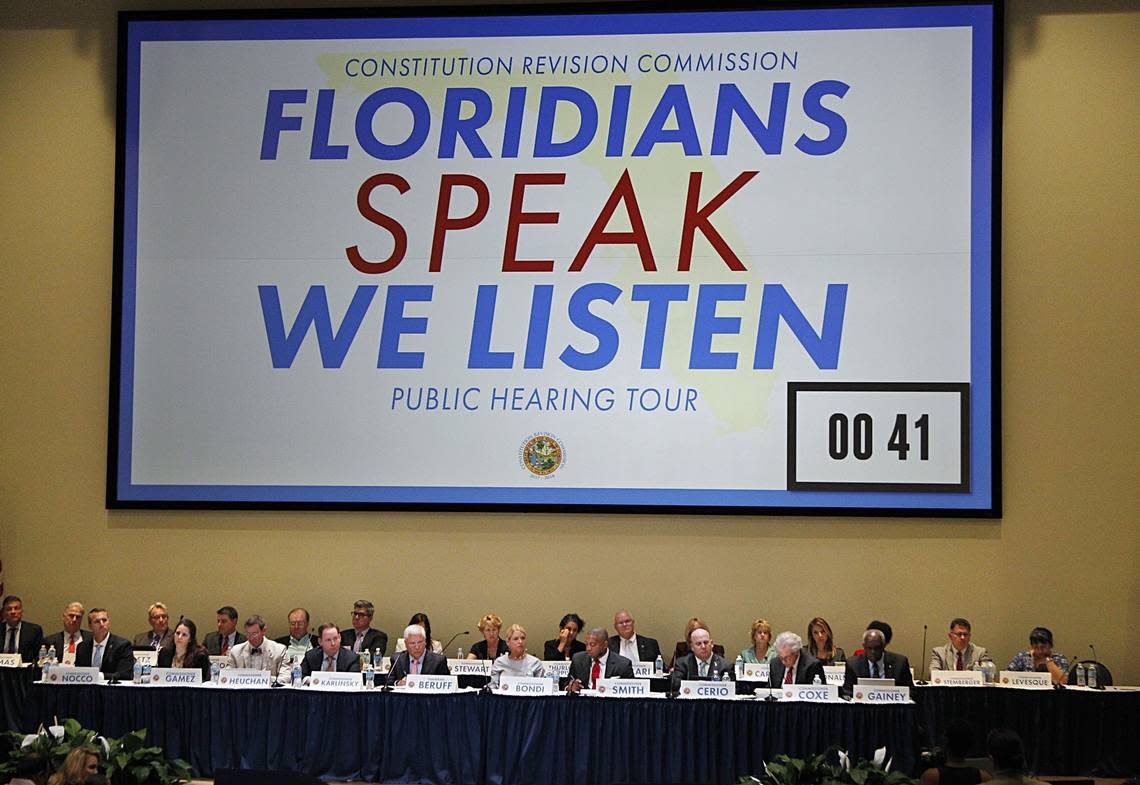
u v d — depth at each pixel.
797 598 11.35
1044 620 11.21
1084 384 11.33
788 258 11.48
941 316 11.32
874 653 9.87
